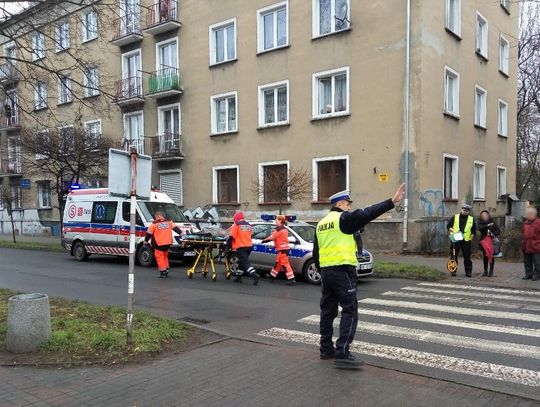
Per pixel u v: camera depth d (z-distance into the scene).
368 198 17.64
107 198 16.70
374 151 17.48
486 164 22.09
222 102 22.42
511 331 6.91
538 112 29.52
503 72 23.77
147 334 6.20
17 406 4.21
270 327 7.25
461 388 4.64
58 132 20.48
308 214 19.22
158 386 4.66
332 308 5.52
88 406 4.22
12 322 5.64
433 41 17.25
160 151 24.27
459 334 6.74
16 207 33.41
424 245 16.66
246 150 21.23
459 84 19.25
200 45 22.77
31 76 9.76
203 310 8.53
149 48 24.75
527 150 32.19
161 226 12.76
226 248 12.41
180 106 23.72
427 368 5.30
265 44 20.77
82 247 17.27
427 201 16.97
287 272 11.41
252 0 20.78
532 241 11.49
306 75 19.20
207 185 22.78
